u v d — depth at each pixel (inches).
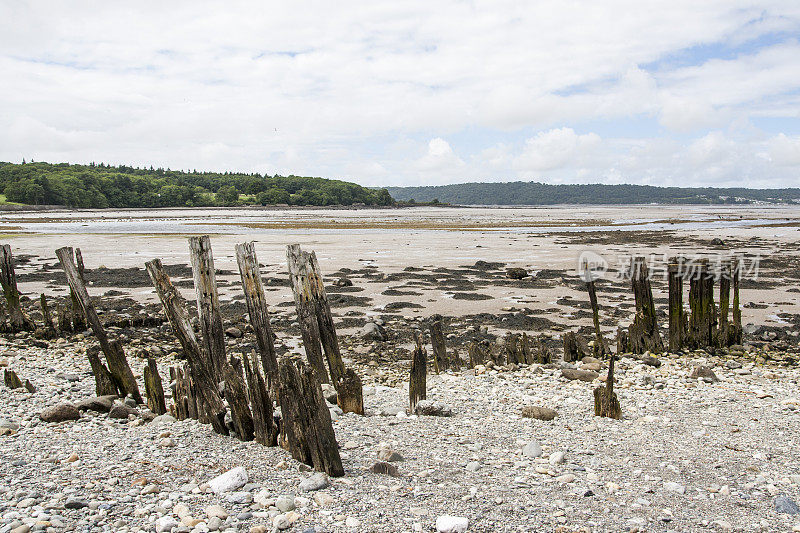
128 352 647.8
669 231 3009.4
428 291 1119.0
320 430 291.6
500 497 276.5
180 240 2410.2
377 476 296.2
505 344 655.1
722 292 701.9
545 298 1045.2
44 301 741.3
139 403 431.2
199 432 357.1
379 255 1798.7
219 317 370.3
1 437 337.7
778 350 684.1
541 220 4655.5
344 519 245.4
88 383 486.9
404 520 247.4
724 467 327.3
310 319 475.5
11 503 246.2
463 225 3791.8
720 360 636.1
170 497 259.3
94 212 6840.6
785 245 2078.0
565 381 537.6
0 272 732.0
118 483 274.2
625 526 252.1
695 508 273.4
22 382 472.7
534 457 335.9
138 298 1027.3
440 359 590.2
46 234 2795.3
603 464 328.8
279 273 1352.1
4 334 719.1
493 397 478.3
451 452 339.0
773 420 419.8
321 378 475.8
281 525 234.7
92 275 1311.5
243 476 279.0
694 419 421.7
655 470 321.7
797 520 262.5
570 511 263.9
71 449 319.9
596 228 3425.2
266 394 332.8
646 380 534.0
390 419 403.9
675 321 674.8
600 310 930.1
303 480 278.2
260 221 4436.5
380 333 745.6
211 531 229.1
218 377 369.4
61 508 243.0
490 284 1207.6
